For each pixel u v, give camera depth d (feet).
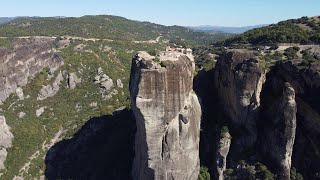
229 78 288.30
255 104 279.90
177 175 265.75
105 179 321.73
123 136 354.74
